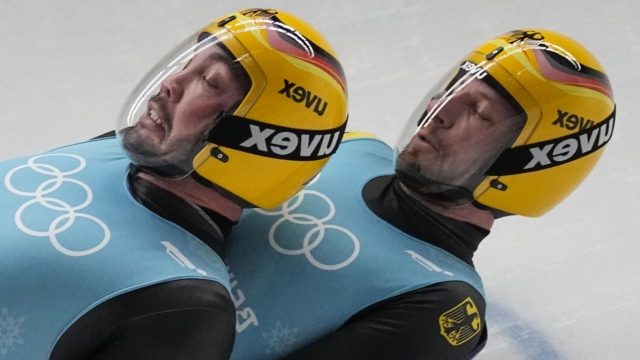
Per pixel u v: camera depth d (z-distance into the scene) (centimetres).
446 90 748
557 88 717
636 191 1138
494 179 736
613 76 1314
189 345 605
